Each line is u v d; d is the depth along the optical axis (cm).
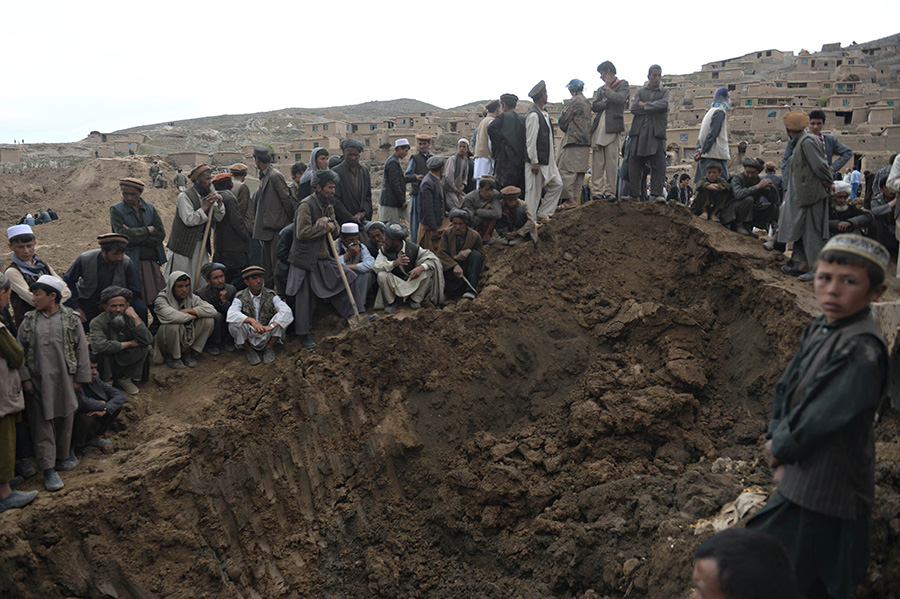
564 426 770
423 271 846
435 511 710
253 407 710
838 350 284
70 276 704
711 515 542
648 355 821
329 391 742
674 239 961
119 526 562
